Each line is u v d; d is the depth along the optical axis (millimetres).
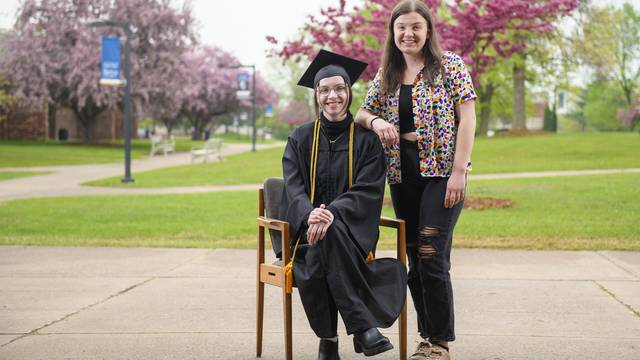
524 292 5957
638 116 57750
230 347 4477
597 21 31578
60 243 8859
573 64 35188
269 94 71625
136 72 41500
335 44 13852
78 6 40625
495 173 20609
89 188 17984
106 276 6789
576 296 5801
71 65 39906
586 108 82562
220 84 66312
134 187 18359
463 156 3842
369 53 13484
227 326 4973
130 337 4707
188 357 4273
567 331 4762
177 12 42531
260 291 4262
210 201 14148
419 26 3895
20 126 48375
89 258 7781
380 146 3953
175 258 7762
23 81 40812
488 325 4938
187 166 27203
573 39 31891
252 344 4547
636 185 15273
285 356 4102
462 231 9445
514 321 5035
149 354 4332
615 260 7414
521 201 12906
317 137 4031
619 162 23000
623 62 57031
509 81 44688
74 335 4762
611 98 72500
